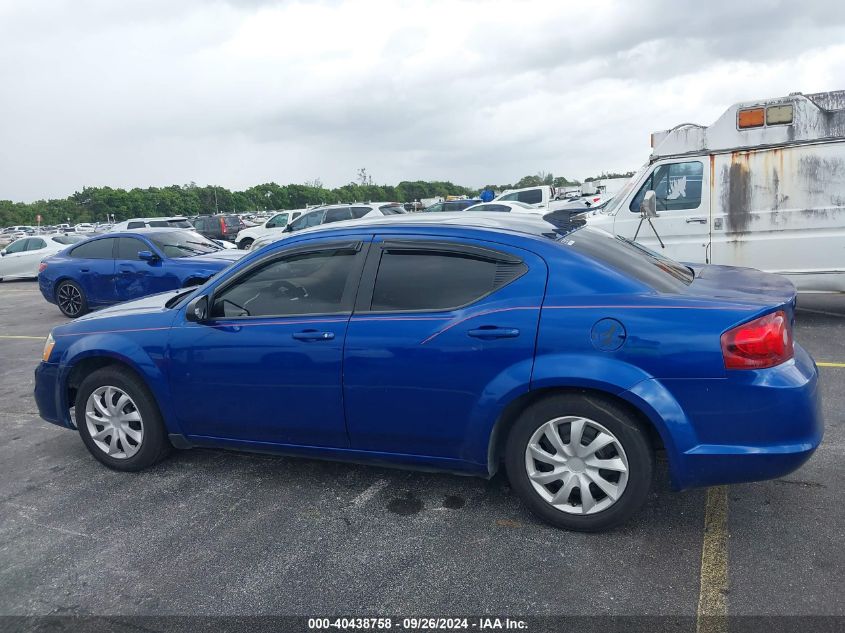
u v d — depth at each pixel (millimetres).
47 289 11328
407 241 3475
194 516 3598
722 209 7711
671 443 2904
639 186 8070
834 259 7316
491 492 3691
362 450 3562
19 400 6148
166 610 2770
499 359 3119
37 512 3742
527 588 2793
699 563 2908
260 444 3824
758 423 2830
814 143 7250
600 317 2998
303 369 3527
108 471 4289
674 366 2873
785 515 3287
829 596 2635
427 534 3281
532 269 3211
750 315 2842
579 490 3133
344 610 2713
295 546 3230
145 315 4121
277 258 3742
